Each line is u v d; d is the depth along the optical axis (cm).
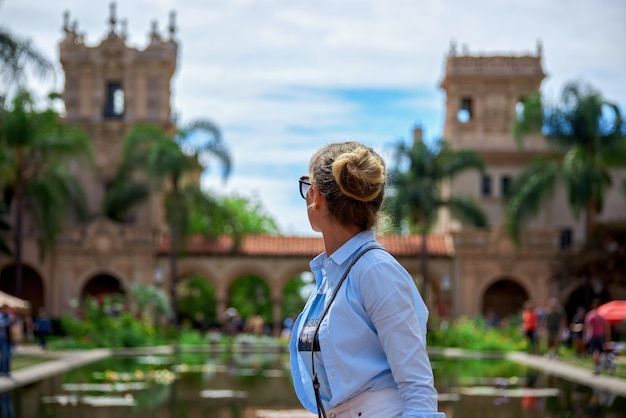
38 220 4475
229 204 7612
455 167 4788
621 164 4341
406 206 4691
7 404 1619
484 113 5812
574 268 4278
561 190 5694
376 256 331
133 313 4353
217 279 5253
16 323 3488
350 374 326
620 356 3114
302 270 5294
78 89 5634
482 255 5181
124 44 5622
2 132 4103
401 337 319
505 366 2848
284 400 1747
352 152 338
